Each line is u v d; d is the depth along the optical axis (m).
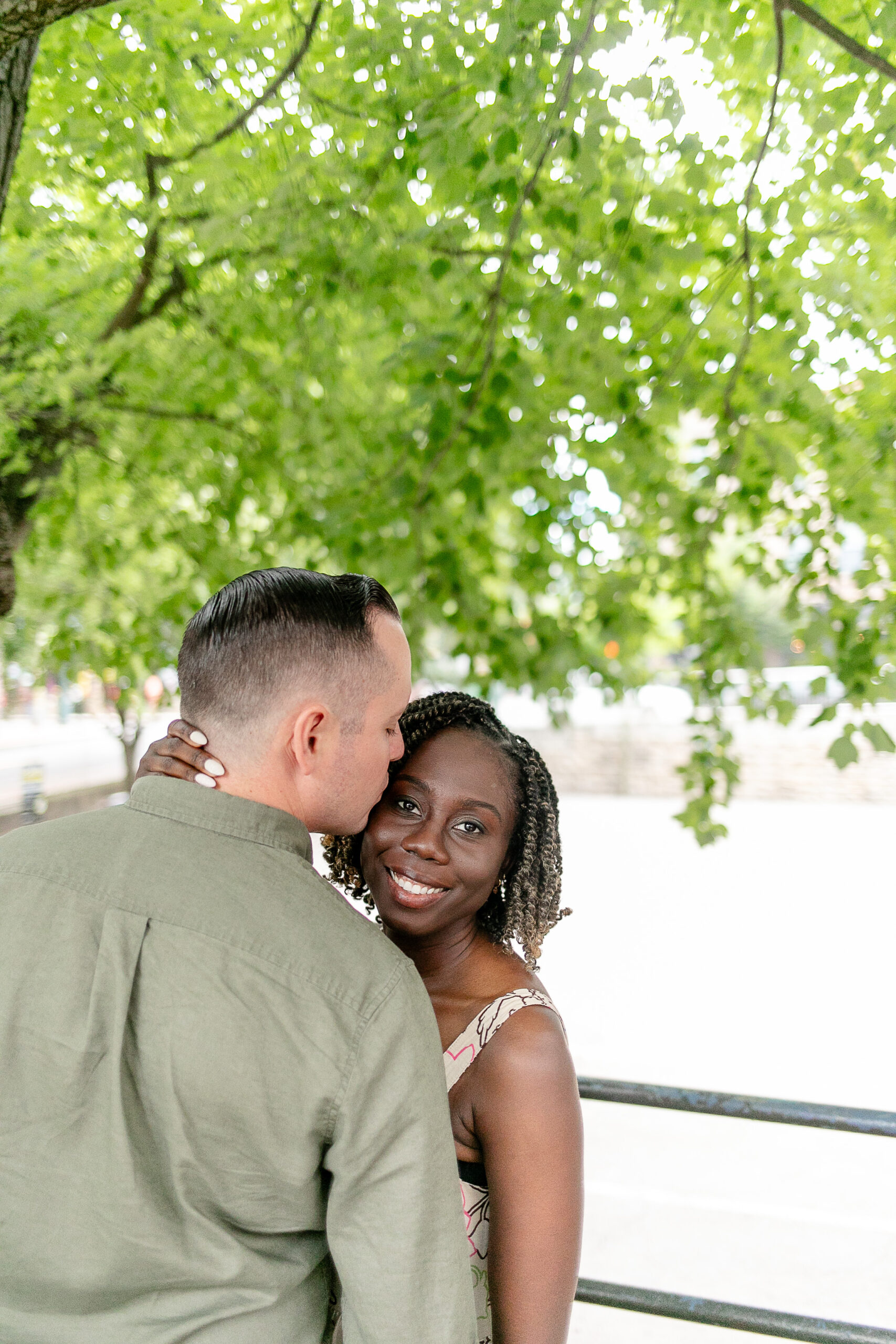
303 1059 0.87
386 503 3.99
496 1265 1.10
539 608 4.71
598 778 15.59
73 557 4.88
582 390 3.81
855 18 3.08
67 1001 0.88
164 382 3.91
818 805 14.66
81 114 3.46
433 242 3.52
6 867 0.93
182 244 3.68
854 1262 3.94
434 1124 0.90
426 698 1.29
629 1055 5.90
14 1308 0.91
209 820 0.94
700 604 4.12
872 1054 5.84
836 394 3.86
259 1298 0.89
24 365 3.72
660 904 9.39
